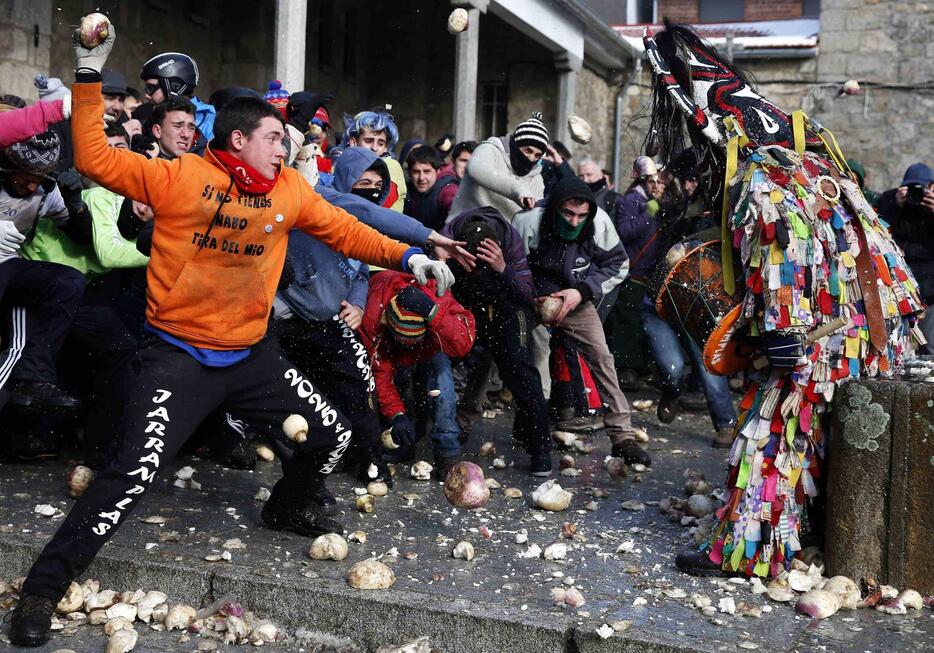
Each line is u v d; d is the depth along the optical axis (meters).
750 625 3.55
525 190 6.44
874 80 17.69
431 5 17.38
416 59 17.42
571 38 16.47
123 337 5.40
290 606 3.81
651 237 8.70
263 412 4.04
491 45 17.70
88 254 5.59
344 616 3.73
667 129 4.48
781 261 3.88
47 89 6.18
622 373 9.86
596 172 9.06
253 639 3.69
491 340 5.84
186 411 3.74
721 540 4.11
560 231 6.11
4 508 4.72
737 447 4.12
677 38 4.36
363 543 4.43
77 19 11.09
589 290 6.13
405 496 5.32
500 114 17.84
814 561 4.07
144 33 12.38
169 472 5.58
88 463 5.38
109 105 6.07
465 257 4.38
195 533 4.46
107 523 3.61
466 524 4.82
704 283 4.20
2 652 3.50
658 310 4.43
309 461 4.30
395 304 5.29
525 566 4.19
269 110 3.68
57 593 3.61
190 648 3.62
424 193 7.55
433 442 5.77
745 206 3.96
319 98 5.78
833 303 3.99
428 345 5.49
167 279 3.71
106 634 3.67
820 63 17.92
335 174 5.79
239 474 5.64
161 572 3.99
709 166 4.38
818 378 3.98
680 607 3.73
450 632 3.60
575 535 4.62
